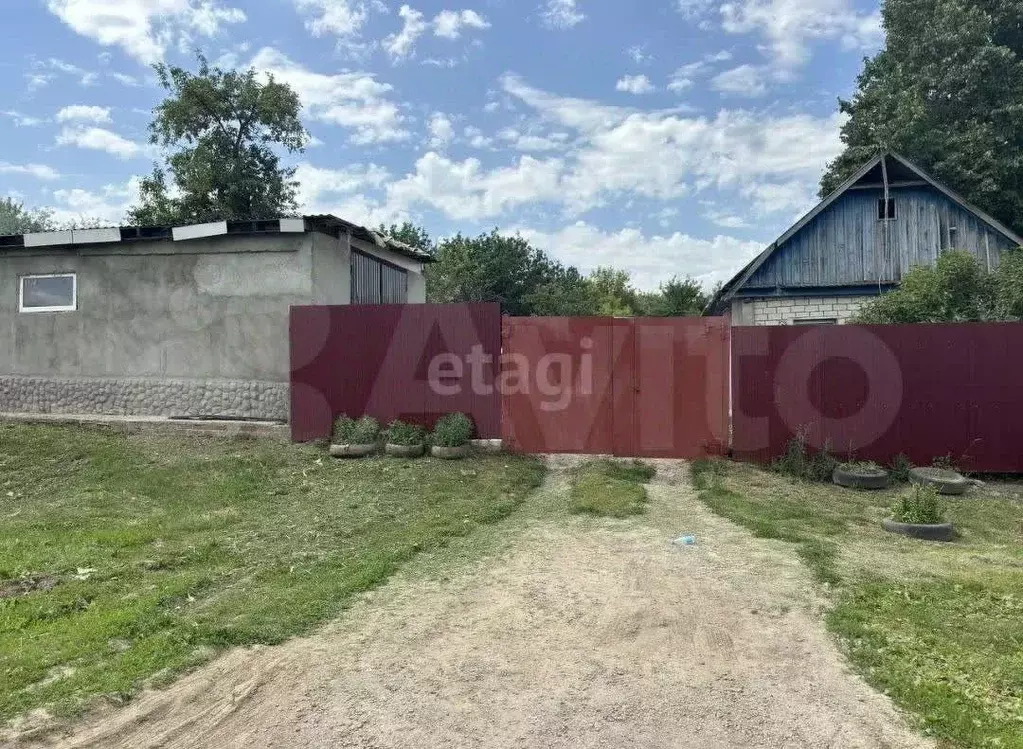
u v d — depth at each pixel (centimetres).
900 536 641
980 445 869
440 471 844
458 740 299
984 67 1959
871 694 339
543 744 297
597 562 541
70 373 1128
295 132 2788
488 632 410
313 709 325
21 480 820
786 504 742
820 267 1523
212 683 349
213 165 2611
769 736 303
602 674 359
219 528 636
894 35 2248
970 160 1897
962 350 873
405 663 370
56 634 397
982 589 480
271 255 1052
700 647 390
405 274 1444
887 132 1934
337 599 457
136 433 1015
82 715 316
